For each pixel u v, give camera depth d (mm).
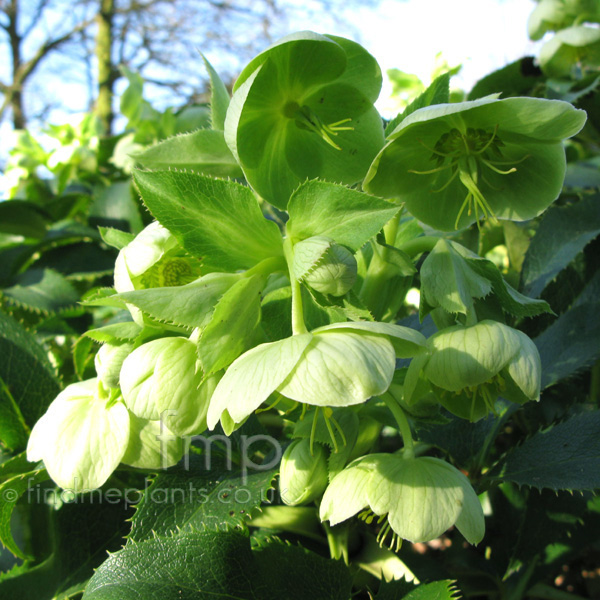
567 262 217
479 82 298
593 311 205
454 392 155
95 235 296
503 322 155
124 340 154
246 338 141
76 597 182
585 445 171
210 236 145
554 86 281
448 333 143
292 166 173
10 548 175
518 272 257
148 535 154
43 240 296
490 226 262
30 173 403
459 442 200
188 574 147
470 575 214
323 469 153
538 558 210
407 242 176
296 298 137
